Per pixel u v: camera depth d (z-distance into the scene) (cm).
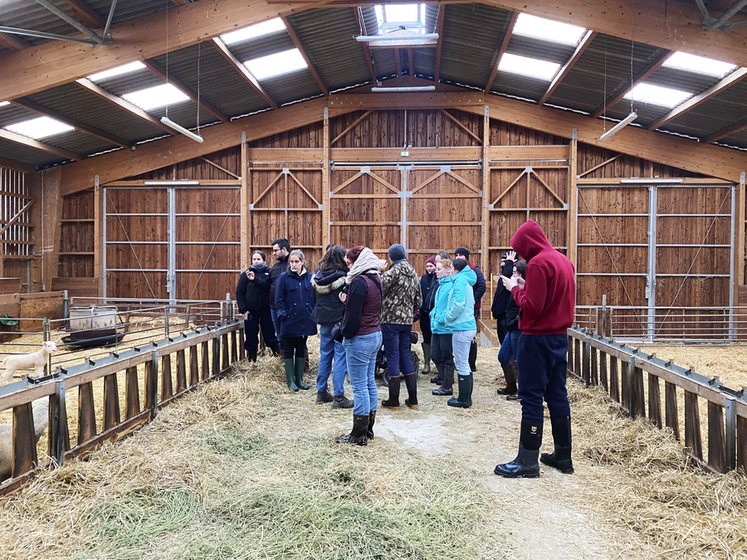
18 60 718
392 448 352
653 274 1055
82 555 213
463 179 1084
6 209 1068
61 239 1139
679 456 307
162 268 1117
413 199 1091
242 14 696
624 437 349
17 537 223
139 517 245
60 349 686
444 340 508
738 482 261
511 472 303
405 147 1088
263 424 398
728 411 273
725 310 1041
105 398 333
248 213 1095
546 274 298
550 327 303
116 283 1123
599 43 765
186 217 1115
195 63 831
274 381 521
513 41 832
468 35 848
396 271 448
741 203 1028
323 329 458
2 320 825
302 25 798
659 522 239
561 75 880
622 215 1061
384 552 219
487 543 229
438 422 416
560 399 311
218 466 309
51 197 1127
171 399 418
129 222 1123
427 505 260
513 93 1058
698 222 1050
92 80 818
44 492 256
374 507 256
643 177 1054
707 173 1029
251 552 217
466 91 1077
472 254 1082
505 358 495
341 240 1095
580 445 349
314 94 1085
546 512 259
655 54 761
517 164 1070
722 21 627
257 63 895
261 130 1089
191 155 1096
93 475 277
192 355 463
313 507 252
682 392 509
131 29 707
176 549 219
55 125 950
